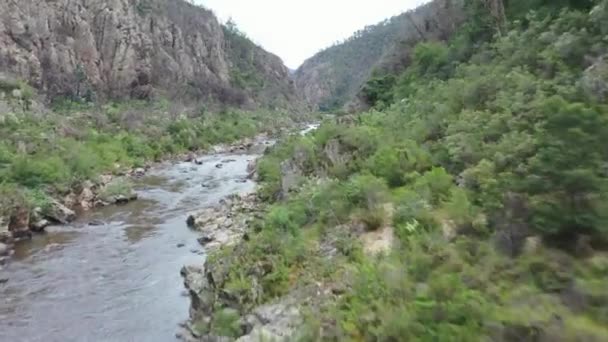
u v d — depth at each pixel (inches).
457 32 1461.6
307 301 445.7
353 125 1114.7
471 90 808.3
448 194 557.9
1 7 2583.7
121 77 3171.8
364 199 633.0
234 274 550.9
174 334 544.7
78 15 3070.9
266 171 1353.3
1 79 2154.3
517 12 1107.9
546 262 308.2
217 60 4517.7
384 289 379.2
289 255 546.9
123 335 546.9
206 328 516.1
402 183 689.0
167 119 2659.9
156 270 746.8
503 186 406.9
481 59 1017.5
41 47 2726.4
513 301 282.5
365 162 812.6
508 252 343.0
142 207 1186.0
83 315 597.9
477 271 338.3
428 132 815.1
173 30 4074.8
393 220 564.7
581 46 625.6
